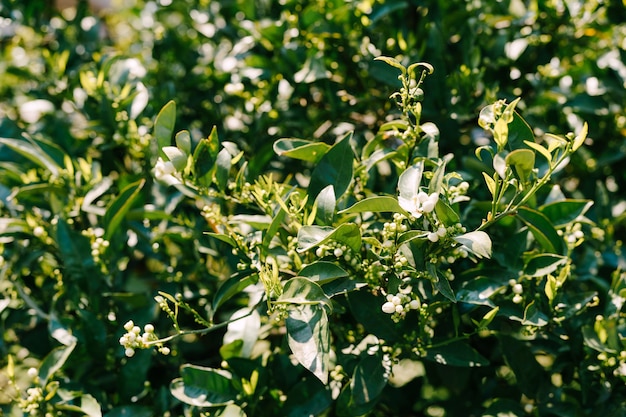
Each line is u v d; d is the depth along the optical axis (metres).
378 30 0.98
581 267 0.86
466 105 0.91
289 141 0.79
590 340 0.77
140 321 0.85
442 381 0.87
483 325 0.75
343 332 0.82
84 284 0.85
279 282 0.71
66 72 1.10
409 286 0.73
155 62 1.13
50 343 0.92
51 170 0.89
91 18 1.19
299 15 1.00
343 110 0.96
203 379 0.78
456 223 0.70
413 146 0.77
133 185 0.85
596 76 0.98
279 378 0.82
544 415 0.80
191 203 0.95
